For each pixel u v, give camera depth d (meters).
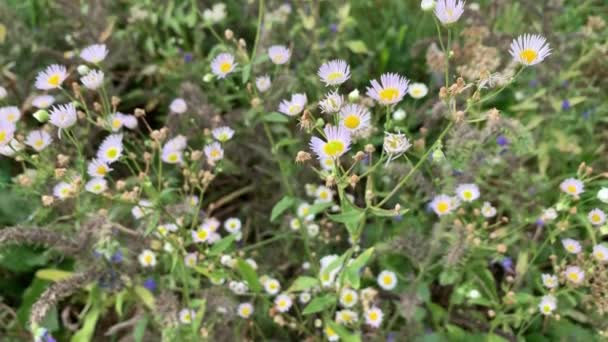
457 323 0.50
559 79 0.54
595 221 0.47
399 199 0.52
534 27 0.57
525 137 0.47
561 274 0.46
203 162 0.53
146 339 0.48
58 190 0.45
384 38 0.64
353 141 0.46
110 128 0.46
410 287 0.47
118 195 0.43
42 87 0.45
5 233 0.43
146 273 0.49
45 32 0.63
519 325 0.48
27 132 0.54
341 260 0.42
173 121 0.54
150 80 0.63
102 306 0.49
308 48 0.59
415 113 0.55
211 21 0.61
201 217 0.49
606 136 0.56
